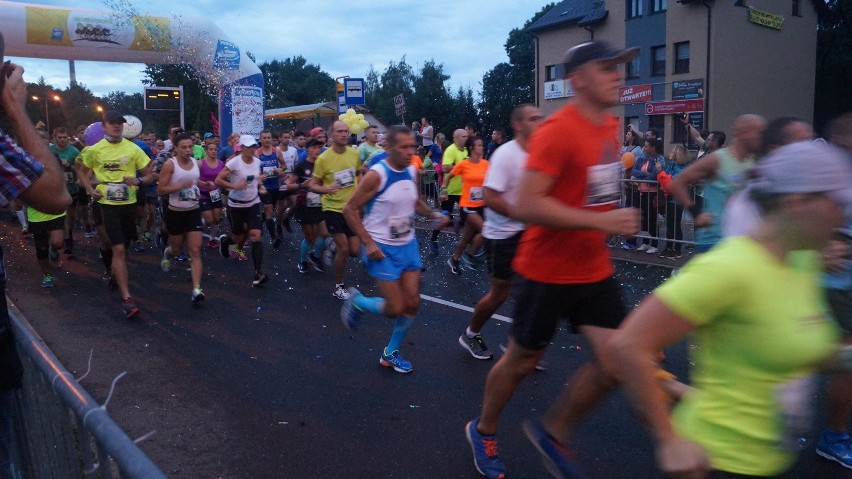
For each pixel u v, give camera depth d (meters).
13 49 15.58
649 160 10.61
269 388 5.03
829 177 1.63
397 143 4.81
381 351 5.88
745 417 1.77
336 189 7.52
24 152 2.09
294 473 3.74
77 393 1.77
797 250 1.70
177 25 16.84
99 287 8.62
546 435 3.06
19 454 2.65
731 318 1.73
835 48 33.38
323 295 8.11
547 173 2.80
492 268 5.08
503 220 4.94
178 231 7.92
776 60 29.31
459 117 46.44
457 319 6.91
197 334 6.48
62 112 39.50
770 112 29.41
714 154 4.68
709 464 1.78
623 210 2.69
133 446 1.39
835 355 1.80
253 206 8.87
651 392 1.71
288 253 11.24
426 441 4.10
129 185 7.19
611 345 1.77
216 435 4.23
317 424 4.38
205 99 27.12
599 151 2.92
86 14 15.90
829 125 3.71
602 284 3.07
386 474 3.71
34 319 7.07
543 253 3.06
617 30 30.89
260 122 18.22
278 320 6.96
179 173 7.54
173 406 4.70
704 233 4.79
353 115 14.31
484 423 3.59
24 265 10.19
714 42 27.25
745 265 1.69
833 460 3.70
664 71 29.38
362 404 4.70
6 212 17.09
